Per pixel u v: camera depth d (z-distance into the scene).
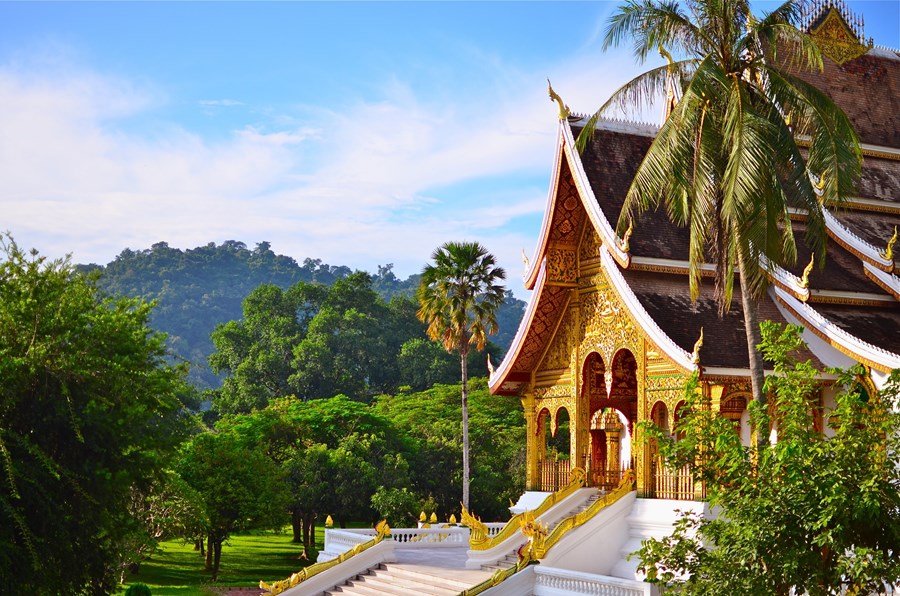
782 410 16.78
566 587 25.09
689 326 27.75
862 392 25.92
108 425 26.41
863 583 14.98
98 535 28.09
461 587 27.45
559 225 32.88
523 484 69.25
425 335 129.38
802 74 34.81
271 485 53.56
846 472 15.37
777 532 15.20
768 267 22.47
